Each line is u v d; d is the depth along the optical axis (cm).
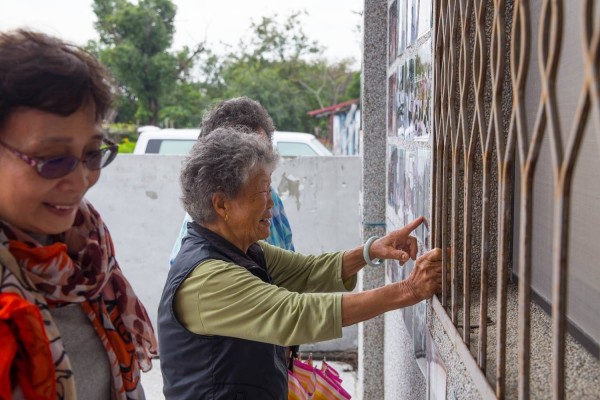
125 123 2497
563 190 89
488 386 118
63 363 116
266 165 190
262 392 184
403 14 254
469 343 142
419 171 217
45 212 114
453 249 157
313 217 498
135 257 498
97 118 117
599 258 116
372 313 172
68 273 120
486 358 130
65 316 128
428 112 198
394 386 289
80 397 129
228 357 179
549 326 144
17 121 106
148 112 2519
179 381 184
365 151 330
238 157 185
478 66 135
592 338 121
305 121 2770
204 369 180
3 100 104
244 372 181
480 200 174
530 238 103
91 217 134
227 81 3008
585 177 123
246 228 192
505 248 116
